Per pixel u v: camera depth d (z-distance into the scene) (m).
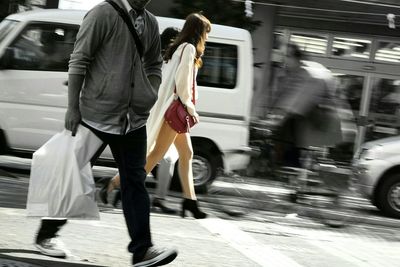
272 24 17.52
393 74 18.16
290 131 10.75
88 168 5.68
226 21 15.84
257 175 12.06
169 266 6.22
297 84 10.70
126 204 5.61
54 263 5.70
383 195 11.79
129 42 5.51
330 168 10.48
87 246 6.64
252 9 16.22
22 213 7.86
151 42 5.72
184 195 8.27
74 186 5.58
